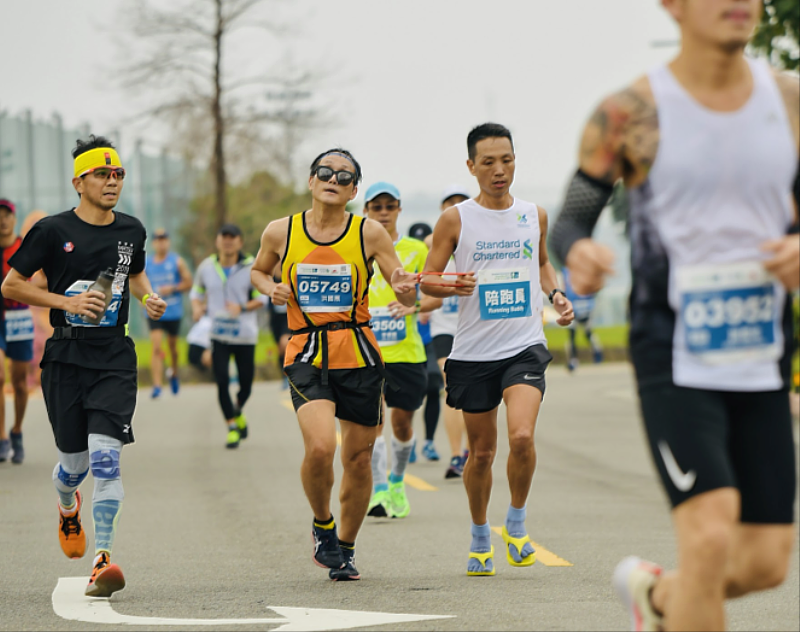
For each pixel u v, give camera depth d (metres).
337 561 15.93
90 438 15.01
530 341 16.50
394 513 22.28
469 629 12.73
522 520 16.28
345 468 16.06
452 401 16.75
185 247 92.88
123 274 15.62
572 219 9.27
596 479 27.64
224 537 19.98
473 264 16.83
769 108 8.95
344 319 15.92
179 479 27.66
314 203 16.06
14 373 29.94
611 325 114.06
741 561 9.31
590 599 14.45
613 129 9.06
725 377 8.95
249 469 29.44
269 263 16.42
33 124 83.00
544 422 41.50
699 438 8.83
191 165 91.00
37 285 15.59
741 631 12.91
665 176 8.92
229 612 13.85
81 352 15.23
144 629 12.91
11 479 27.58
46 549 18.94
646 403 9.12
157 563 17.61
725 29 8.72
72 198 83.94
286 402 49.75
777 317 9.09
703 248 8.93
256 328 34.16
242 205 98.56
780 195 9.01
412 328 22.23
